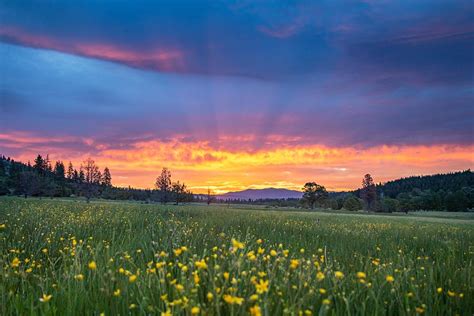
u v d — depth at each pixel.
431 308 3.81
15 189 87.25
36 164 120.56
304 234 10.93
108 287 3.82
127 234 8.61
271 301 3.38
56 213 14.62
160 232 8.50
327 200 103.81
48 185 82.56
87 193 75.81
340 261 6.71
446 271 5.50
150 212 17.81
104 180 117.00
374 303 3.92
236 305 3.24
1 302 3.60
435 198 105.31
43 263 5.71
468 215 69.25
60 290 3.96
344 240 10.12
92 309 3.59
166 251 6.29
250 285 3.75
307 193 104.00
